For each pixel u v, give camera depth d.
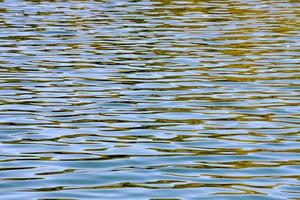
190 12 72.88
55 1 81.44
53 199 23.52
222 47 53.91
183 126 32.59
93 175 25.89
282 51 52.31
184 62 48.19
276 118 34.19
